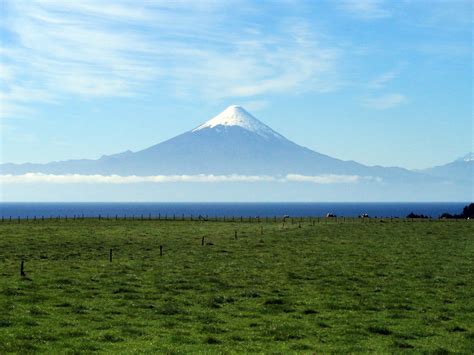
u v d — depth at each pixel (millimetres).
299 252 68250
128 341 27625
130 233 93625
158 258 62094
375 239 84438
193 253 66812
